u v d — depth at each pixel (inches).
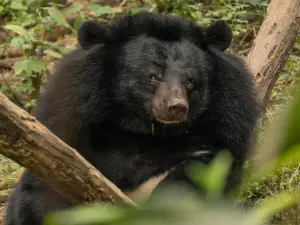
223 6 779.4
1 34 828.0
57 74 375.6
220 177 71.4
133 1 785.6
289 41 516.7
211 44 391.2
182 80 362.3
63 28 773.9
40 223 358.0
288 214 102.7
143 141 378.3
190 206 62.9
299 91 64.0
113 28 383.6
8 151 200.2
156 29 380.2
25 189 362.6
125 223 59.9
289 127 64.7
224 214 61.8
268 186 386.9
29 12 786.8
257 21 789.2
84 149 365.4
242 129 371.9
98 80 369.1
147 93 367.2
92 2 834.2
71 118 357.7
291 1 517.7
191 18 744.3
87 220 68.9
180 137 377.1
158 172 363.9
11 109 192.4
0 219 491.5
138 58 369.7
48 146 205.8
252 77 400.2
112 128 377.7
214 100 375.6
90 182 226.7
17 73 632.4
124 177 365.1
